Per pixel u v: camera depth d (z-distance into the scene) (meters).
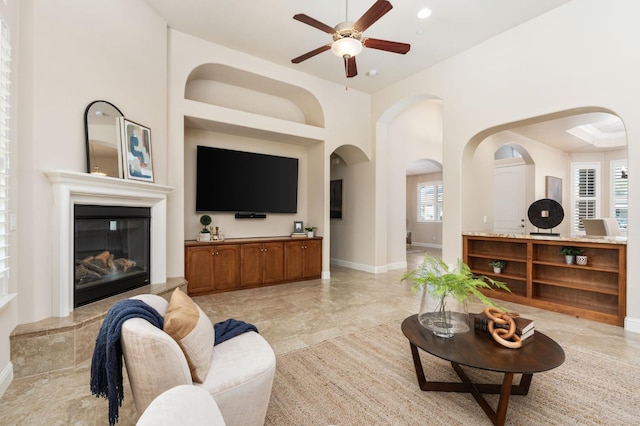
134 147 3.22
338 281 5.32
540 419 1.73
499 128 4.17
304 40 4.23
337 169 6.85
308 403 1.88
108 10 2.96
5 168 2.02
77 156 2.63
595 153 7.66
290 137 5.30
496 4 3.46
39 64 2.35
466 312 2.04
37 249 2.33
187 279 4.26
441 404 1.88
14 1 2.20
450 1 3.40
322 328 3.14
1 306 1.89
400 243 6.69
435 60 4.70
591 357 2.49
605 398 1.93
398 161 6.63
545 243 3.75
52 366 2.24
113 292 3.00
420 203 10.98
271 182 5.50
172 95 3.99
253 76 4.75
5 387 2.01
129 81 3.21
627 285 3.08
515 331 1.87
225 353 1.70
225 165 5.00
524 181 6.94
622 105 3.10
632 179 3.04
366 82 5.52
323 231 5.57
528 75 3.77
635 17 3.03
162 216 3.60
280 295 4.41
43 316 2.36
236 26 3.92
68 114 2.57
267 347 1.79
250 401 1.50
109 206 2.94
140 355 1.25
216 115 4.37
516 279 4.12
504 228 7.29
